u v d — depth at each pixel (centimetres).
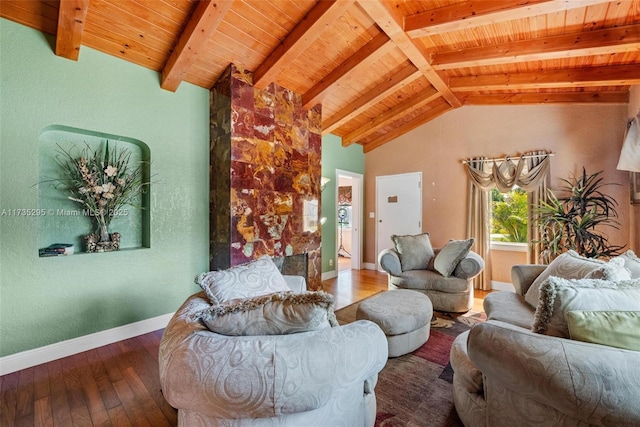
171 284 303
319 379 101
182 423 119
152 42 260
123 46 257
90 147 266
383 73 383
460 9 257
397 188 559
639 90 326
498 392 129
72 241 260
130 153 288
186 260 314
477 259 345
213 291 158
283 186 368
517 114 431
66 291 240
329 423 116
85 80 247
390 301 265
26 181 221
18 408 176
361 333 122
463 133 479
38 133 226
